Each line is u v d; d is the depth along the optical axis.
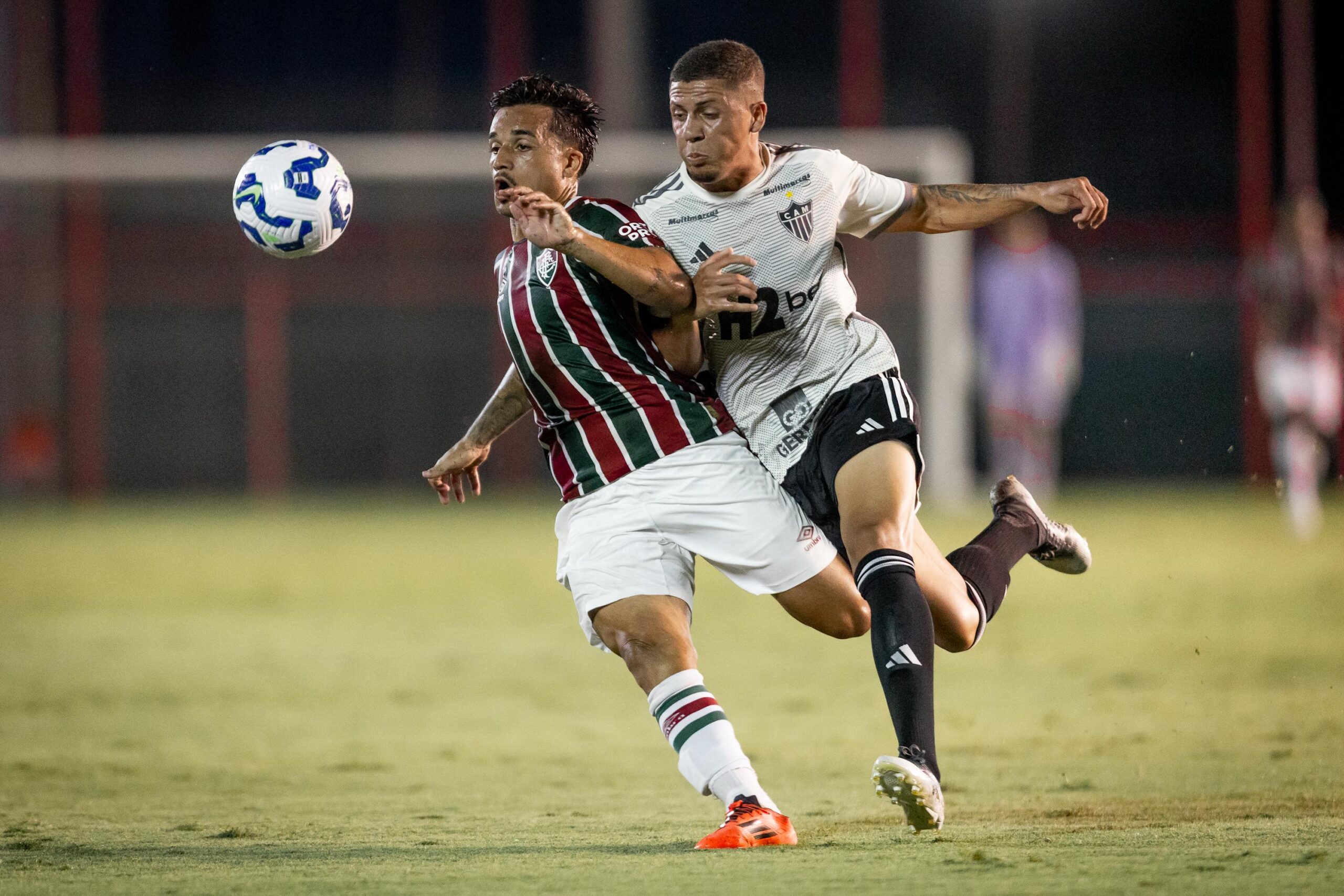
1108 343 89.38
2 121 92.88
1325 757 20.42
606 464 15.97
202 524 70.62
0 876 14.02
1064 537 19.25
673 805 18.17
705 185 16.58
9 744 23.41
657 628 15.52
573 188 16.30
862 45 93.12
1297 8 90.56
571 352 15.89
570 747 22.80
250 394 88.62
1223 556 48.94
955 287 76.38
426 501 84.94
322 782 20.19
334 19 99.62
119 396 88.12
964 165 84.81
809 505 16.84
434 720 25.42
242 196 16.84
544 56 99.56
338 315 88.81
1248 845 14.39
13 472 87.00
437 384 88.94
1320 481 81.50
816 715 25.33
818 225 16.73
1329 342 54.28
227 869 14.24
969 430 90.44
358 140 86.19
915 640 14.95
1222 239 92.00
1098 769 19.88
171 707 26.92
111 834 16.47
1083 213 17.30
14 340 86.94
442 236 88.38
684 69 16.44
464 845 15.50
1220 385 88.62
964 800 17.89
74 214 87.44
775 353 17.00
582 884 13.09
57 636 36.69
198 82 99.62
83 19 93.38
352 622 38.88
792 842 14.93
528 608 41.38
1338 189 94.75
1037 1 97.38
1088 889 12.47
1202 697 25.95
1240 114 91.00
